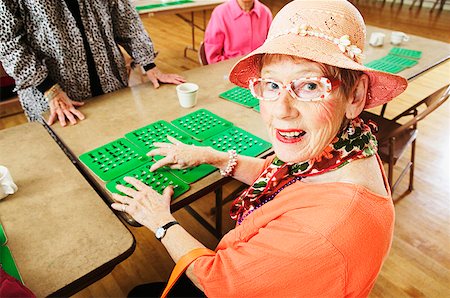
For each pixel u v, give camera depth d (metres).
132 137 1.27
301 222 0.66
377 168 0.74
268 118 0.74
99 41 1.56
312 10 0.65
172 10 3.44
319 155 0.73
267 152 1.20
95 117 1.41
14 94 2.71
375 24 5.88
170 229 0.86
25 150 1.21
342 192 0.66
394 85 0.68
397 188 2.29
